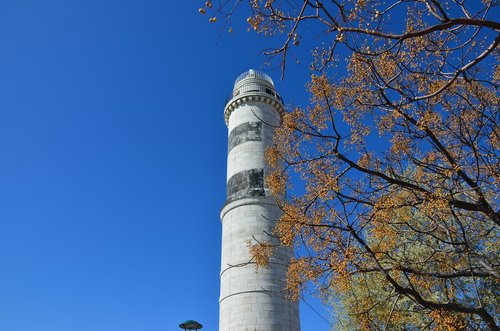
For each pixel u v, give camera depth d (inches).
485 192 522.0
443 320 431.5
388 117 531.8
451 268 530.6
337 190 485.1
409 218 569.6
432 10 335.6
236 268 1189.7
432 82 497.7
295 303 1192.8
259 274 1154.7
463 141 506.9
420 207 489.1
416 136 524.7
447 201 442.3
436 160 546.0
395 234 554.3
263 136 1406.3
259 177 1317.7
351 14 347.3
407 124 524.7
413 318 640.4
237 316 1125.1
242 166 1359.5
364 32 328.8
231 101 1508.4
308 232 502.9
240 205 1279.5
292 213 522.0
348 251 460.1
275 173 585.3
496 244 617.3
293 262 513.7
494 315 756.6
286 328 1120.2
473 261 542.3
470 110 534.0
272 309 1117.1
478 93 522.6
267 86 1565.0
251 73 1654.8
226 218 1315.2
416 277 551.5
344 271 463.8
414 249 692.1
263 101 1487.5
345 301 810.2
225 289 1202.0
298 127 515.2
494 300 709.9
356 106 513.3
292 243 518.3
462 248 543.2
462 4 371.2
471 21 314.7
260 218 1242.0
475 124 532.1
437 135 542.3
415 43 449.4
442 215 546.0
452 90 508.7
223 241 1299.2
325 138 497.0
